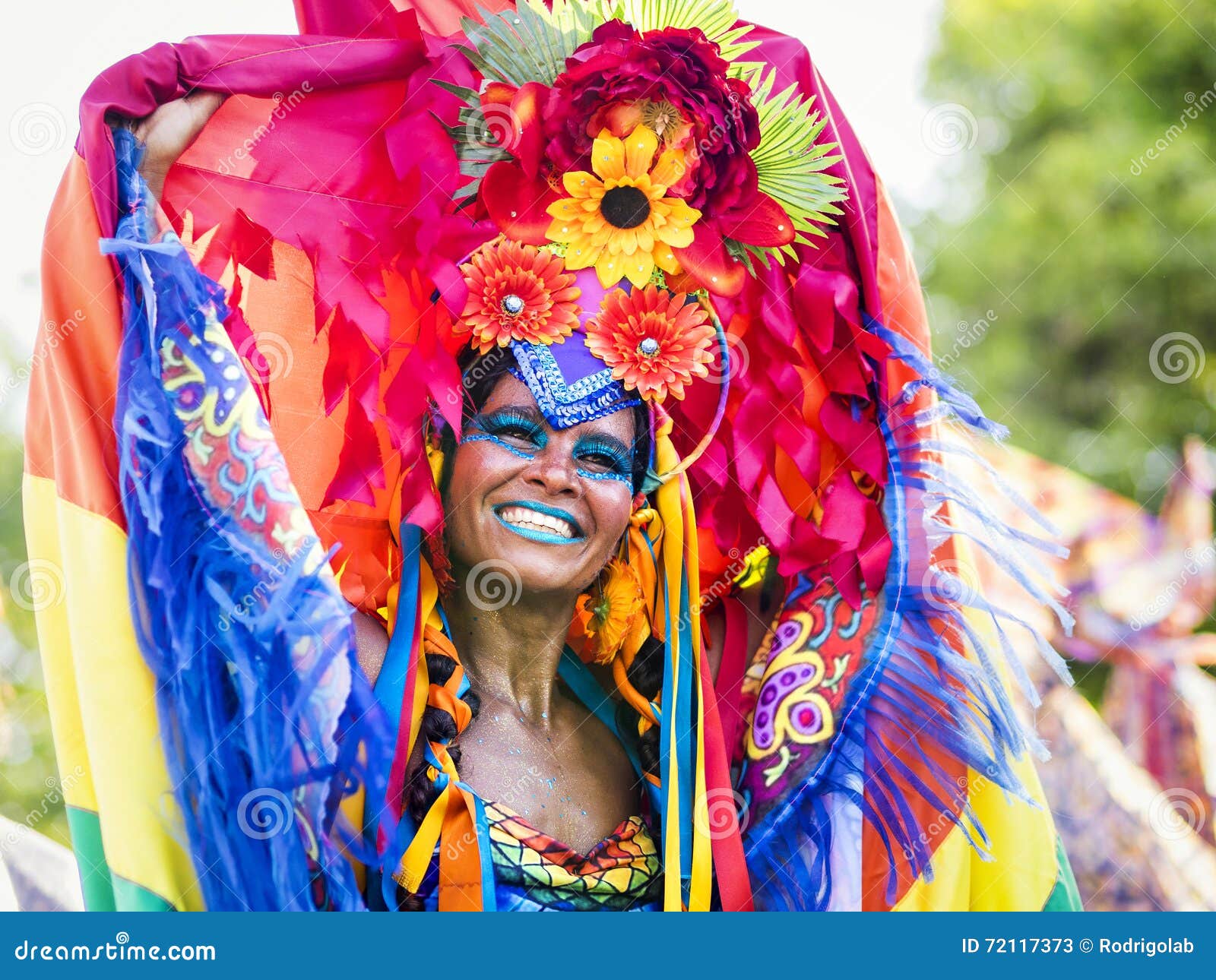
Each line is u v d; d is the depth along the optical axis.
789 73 2.88
